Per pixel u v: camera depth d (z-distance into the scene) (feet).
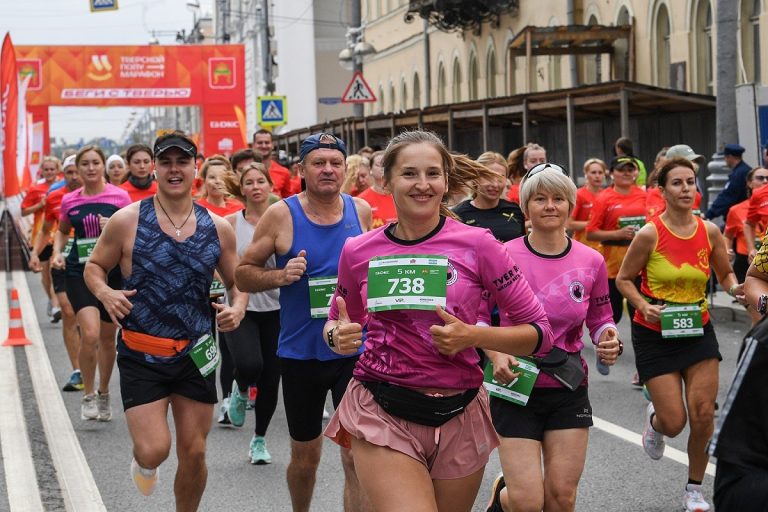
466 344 13.65
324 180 20.15
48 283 50.42
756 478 10.69
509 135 92.53
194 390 18.85
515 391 17.10
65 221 31.12
